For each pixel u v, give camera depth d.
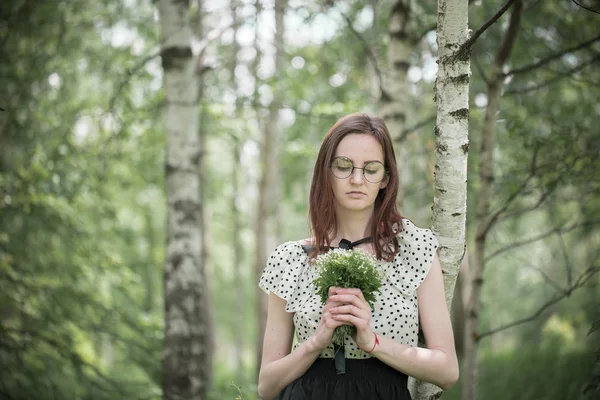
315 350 2.24
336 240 2.49
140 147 8.95
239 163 9.37
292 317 2.48
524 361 9.42
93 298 7.70
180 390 5.55
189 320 5.61
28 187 6.42
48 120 7.38
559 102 6.37
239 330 12.40
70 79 7.80
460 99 2.67
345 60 7.91
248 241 17.89
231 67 6.59
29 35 6.91
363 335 2.18
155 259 11.12
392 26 5.08
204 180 9.63
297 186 12.10
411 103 7.57
